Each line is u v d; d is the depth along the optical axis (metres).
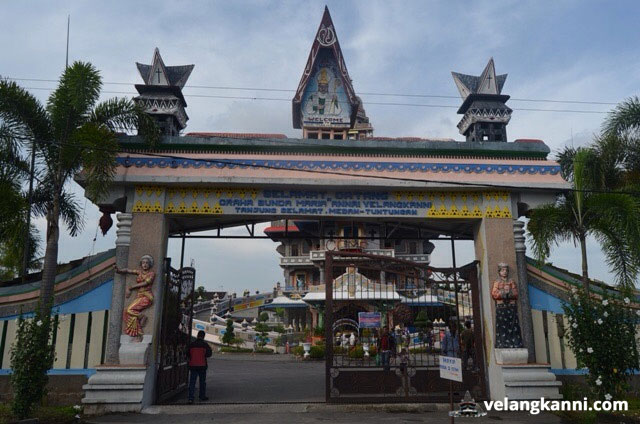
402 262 11.88
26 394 8.88
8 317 11.02
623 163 13.29
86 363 10.89
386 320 13.50
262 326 37.84
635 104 13.20
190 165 11.60
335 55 30.70
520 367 10.98
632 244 10.48
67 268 12.06
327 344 11.34
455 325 12.24
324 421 9.59
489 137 13.73
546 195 12.18
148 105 12.90
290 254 54.88
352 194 11.96
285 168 11.26
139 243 11.23
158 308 11.23
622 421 9.27
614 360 9.93
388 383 11.32
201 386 11.77
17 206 10.67
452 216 11.98
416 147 12.38
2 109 10.57
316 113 30.66
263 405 10.89
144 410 10.38
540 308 11.90
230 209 11.62
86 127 10.41
